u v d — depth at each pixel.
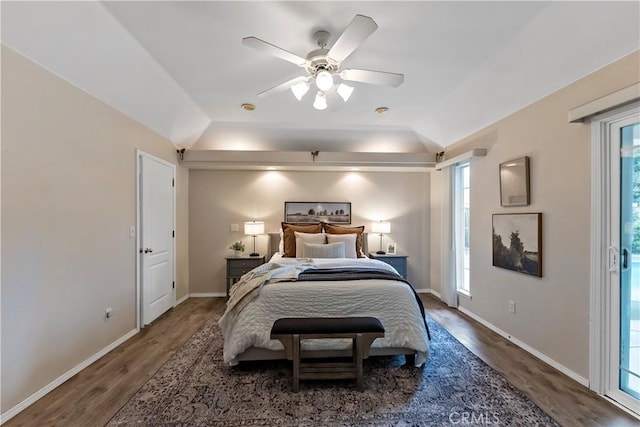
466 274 4.09
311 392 2.10
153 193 3.57
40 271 2.06
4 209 1.83
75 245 2.37
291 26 2.04
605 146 2.05
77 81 2.36
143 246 3.31
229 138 4.43
